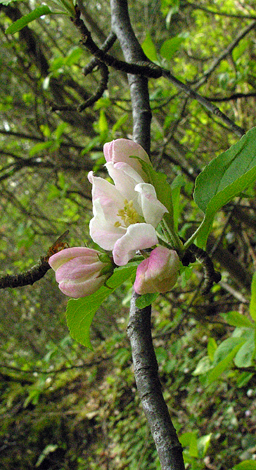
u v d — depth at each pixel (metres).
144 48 0.50
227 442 0.98
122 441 1.44
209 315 1.29
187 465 0.80
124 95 1.42
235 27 1.36
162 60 0.54
